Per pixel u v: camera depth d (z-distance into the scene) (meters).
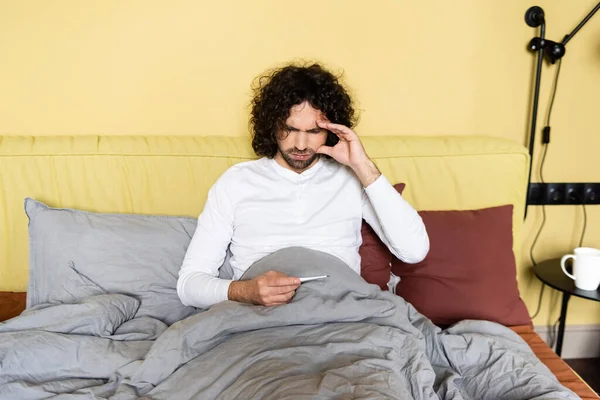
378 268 1.58
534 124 1.94
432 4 1.89
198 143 1.75
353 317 1.27
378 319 1.31
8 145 1.65
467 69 1.95
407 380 1.15
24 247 1.64
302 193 1.50
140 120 1.86
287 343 1.19
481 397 1.26
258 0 1.82
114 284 1.47
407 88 1.95
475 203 1.82
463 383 1.29
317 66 1.50
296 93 1.39
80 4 1.75
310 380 1.05
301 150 1.43
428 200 1.80
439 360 1.33
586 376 2.09
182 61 1.84
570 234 2.12
